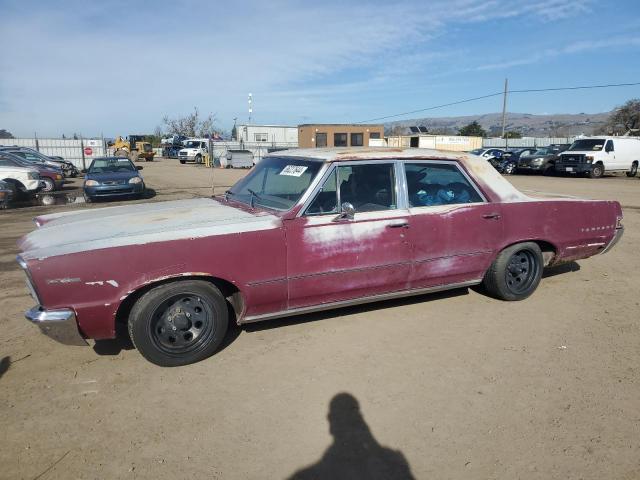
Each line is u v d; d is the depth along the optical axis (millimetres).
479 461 2623
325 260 3930
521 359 3764
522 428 2900
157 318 3525
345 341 4062
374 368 3619
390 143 52219
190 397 3244
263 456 2672
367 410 3090
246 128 51625
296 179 4160
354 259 4039
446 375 3518
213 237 3545
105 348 3973
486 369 3604
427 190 4469
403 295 4461
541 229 4918
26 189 14688
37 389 3352
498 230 4676
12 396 3262
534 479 2488
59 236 3584
